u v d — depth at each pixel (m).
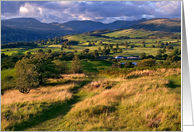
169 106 9.23
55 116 10.34
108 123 8.41
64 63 42.44
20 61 25.78
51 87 22.83
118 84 18.25
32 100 13.13
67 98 14.18
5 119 9.11
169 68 24.59
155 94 11.95
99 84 19.31
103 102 11.52
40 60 27.83
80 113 10.10
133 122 8.30
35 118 9.77
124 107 10.28
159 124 7.85
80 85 22.86
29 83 19.02
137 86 15.48
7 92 21.16
